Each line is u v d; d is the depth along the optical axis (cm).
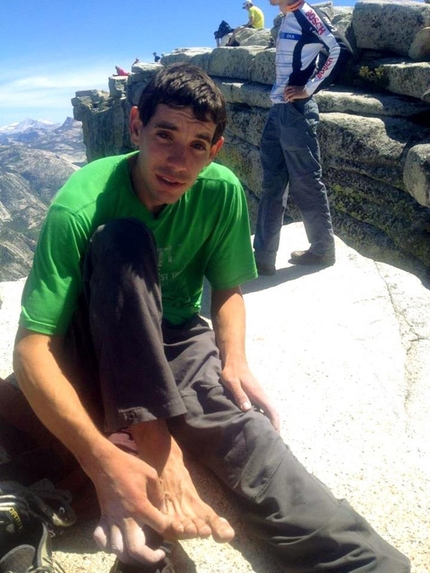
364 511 118
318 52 228
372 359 169
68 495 109
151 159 103
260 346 177
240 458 107
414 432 141
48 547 98
